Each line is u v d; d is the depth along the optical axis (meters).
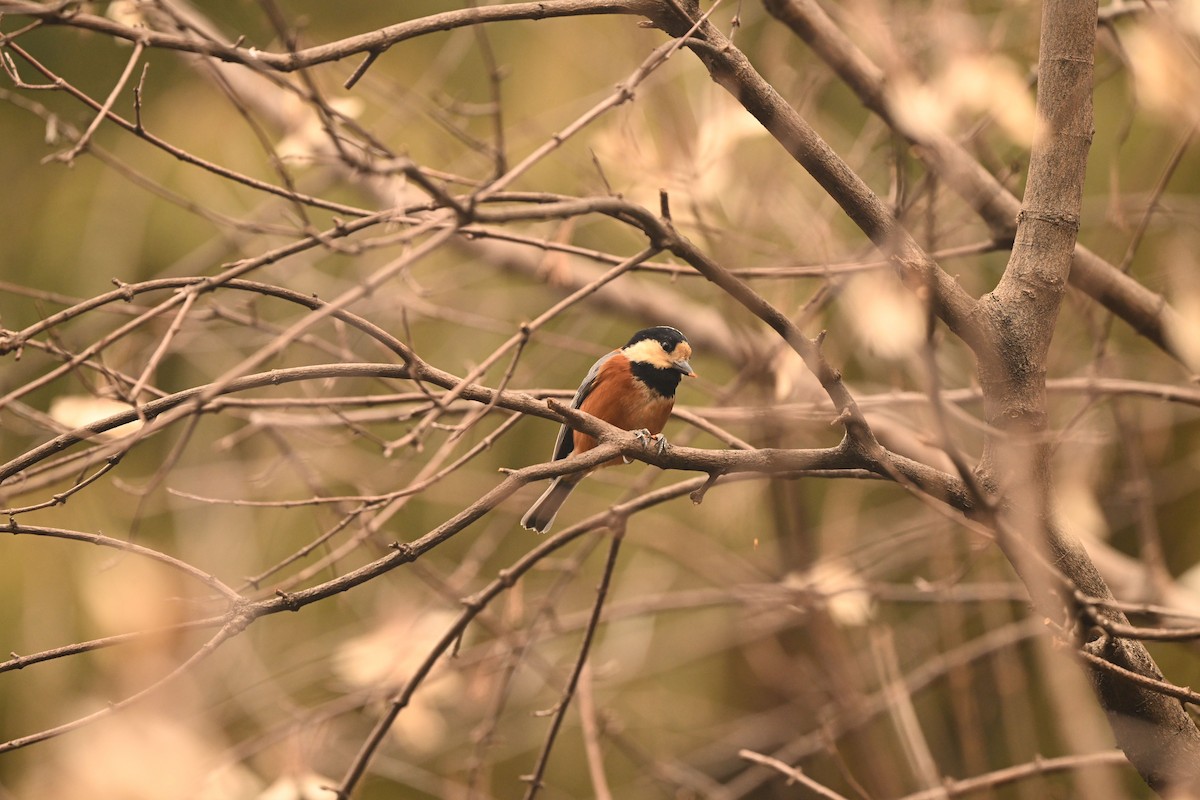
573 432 9.77
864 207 6.34
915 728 9.18
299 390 13.46
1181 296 9.65
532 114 16.56
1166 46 8.28
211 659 13.23
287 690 13.26
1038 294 6.26
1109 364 10.88
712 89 10.12
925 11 10.69
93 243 16.23
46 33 17.50
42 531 5.99
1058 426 11.27
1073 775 10.66
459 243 14.18
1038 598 5.69
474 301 16.53
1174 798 5.89
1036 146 6.47
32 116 17.72
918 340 8.51
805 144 6.32
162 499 15.07
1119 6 8.68
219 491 14.95
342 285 15.05
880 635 10.82
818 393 10.26
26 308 16.73
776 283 11.14
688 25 6.43
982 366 6.29
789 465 6.40
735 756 15.33
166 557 6.07
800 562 10.05
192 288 5.91
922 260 6.27
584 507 16.53
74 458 6.96
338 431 13.59
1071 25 6.36
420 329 16.09
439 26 6.21
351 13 17.34
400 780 13.11
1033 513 5.97
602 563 16.50
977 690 14.58
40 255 16.91
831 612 10.28
